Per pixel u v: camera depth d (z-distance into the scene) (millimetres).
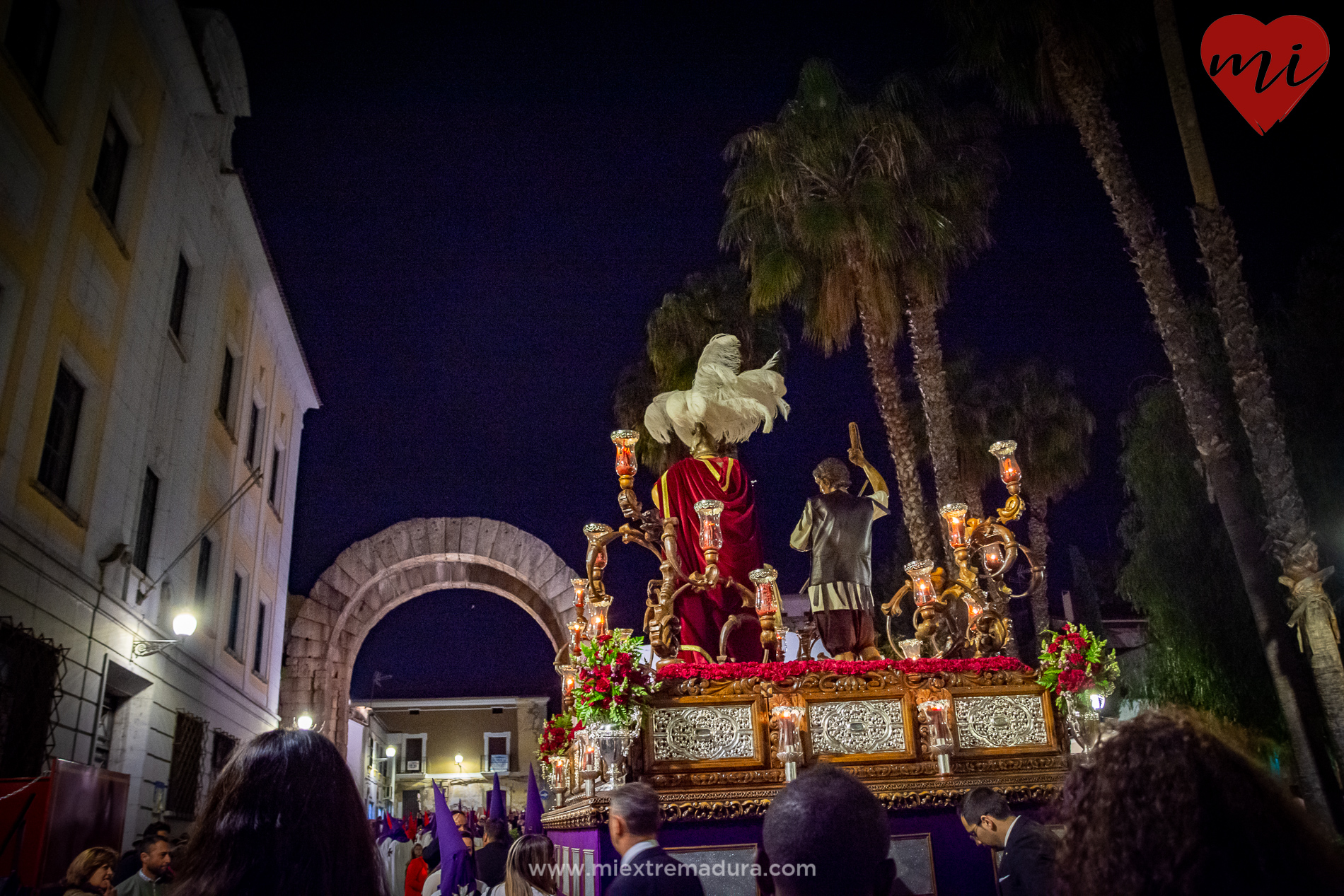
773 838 2258
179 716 16438
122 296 14055
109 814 9500
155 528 15594
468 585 28984
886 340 18578
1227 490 15172
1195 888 1620
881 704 6773
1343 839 12125
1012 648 12617
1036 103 17953
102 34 13438
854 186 18078
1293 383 17312
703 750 6434
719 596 8398
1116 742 1859
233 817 2004
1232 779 1725
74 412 12836
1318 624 14148
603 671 6195
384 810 38219
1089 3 16953
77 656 12188
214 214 18562
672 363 21750
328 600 25891
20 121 11086
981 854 6363
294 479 26188
